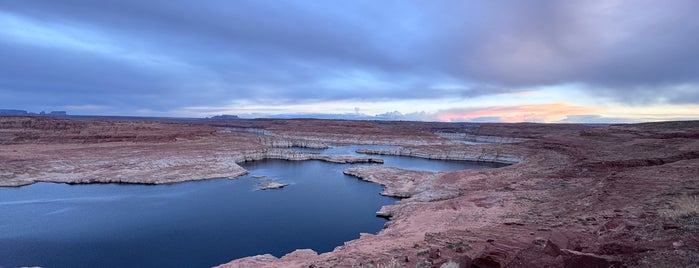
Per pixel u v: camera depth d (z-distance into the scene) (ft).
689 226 39.06
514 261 32.48
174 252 84.79
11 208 116.67
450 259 38.22
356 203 127.54
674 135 233.14
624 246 33.35
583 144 258.98
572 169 140.87
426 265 39.01
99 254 83.46
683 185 75.77
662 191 71.26
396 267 40.37
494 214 80.53
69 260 80.23
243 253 84.23
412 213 96.84
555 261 30.78
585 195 85.20
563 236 44.04
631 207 60.08
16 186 145.69
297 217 110.93
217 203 126.31
